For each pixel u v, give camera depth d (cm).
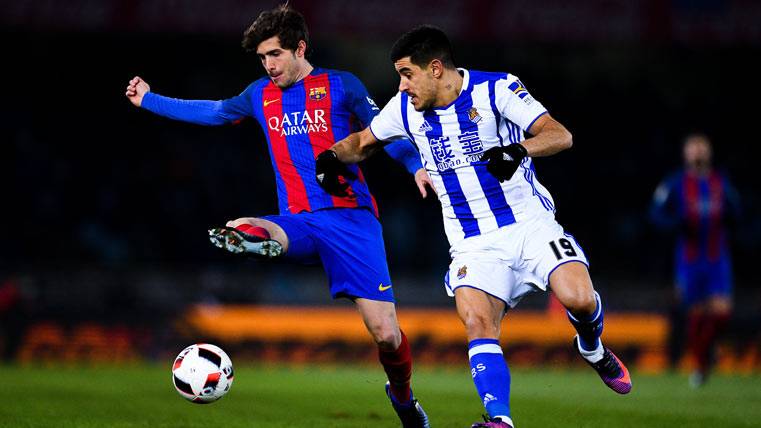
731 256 7275
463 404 2859
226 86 8269
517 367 5406
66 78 7981
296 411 2630
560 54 8544
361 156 1994
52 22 5778
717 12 5853
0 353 5434
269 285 6041
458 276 1923
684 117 8450
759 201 7869
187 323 5572
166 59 8169
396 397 2056
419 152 1992
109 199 7250
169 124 7869
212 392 1986
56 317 5547
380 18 5831
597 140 8256
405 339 2036
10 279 5622
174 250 7131
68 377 3994
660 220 4162
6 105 7756
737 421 2427
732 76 8662
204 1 5838
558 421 2411
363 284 2020
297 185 2072
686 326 5450
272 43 2017
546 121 1822
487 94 1870
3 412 2488
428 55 1848
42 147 7575
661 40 5856
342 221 2028
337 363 5491
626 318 5759
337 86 2058
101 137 7731
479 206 1934
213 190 7519
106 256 6925
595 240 7656
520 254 1917
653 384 3981
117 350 5516
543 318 5572
